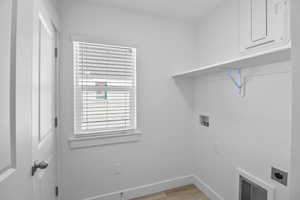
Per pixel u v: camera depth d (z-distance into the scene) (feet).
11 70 2.00
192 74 6.51
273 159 4.18
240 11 5.12
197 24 7.38
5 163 1.86
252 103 4.75
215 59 6.31
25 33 2.40
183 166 7.41
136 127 6.57
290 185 1.96
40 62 3.54
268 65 4.29
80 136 5.79
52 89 4.80
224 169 5.82
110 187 6.20
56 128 5.26
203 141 6.95
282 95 3.97
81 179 5.80
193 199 6.45
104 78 6.12
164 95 7.04
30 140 2.60
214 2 5.90
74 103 5.75
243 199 5.11
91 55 5.91
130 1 5.80
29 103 2.56
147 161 6.77
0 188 1.70
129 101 6.51
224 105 5.81
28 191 2.55
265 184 4.32
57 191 5.33
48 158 4.33
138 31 6.51
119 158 6.32
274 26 4.09
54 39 5.03
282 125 3.98
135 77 6.57
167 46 7.02
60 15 5.44
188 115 7.48
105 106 6.15
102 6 5.97
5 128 1.86
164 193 6.82
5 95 1.86
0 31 1.77
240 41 5.13
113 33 6.12
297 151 1.92
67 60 5.56
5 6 1.86
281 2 3.92
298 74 1.92
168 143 7.13
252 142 4.76
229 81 5.58
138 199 6.42
